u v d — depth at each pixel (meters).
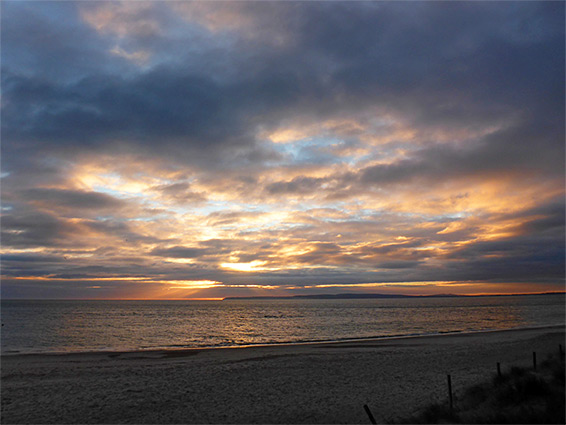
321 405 16.20
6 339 49.09
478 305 196.00
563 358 20.11
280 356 30.56
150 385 20.44
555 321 78.06
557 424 9.32
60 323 77.94
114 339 49.78
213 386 20.14
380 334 54.69
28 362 28.42
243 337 52.47
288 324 77.25
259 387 19.84
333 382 20.78
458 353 30.47
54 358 30.42
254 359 29.20
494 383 14.75
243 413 15.37
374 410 15.16
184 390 19.30
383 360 27.80
